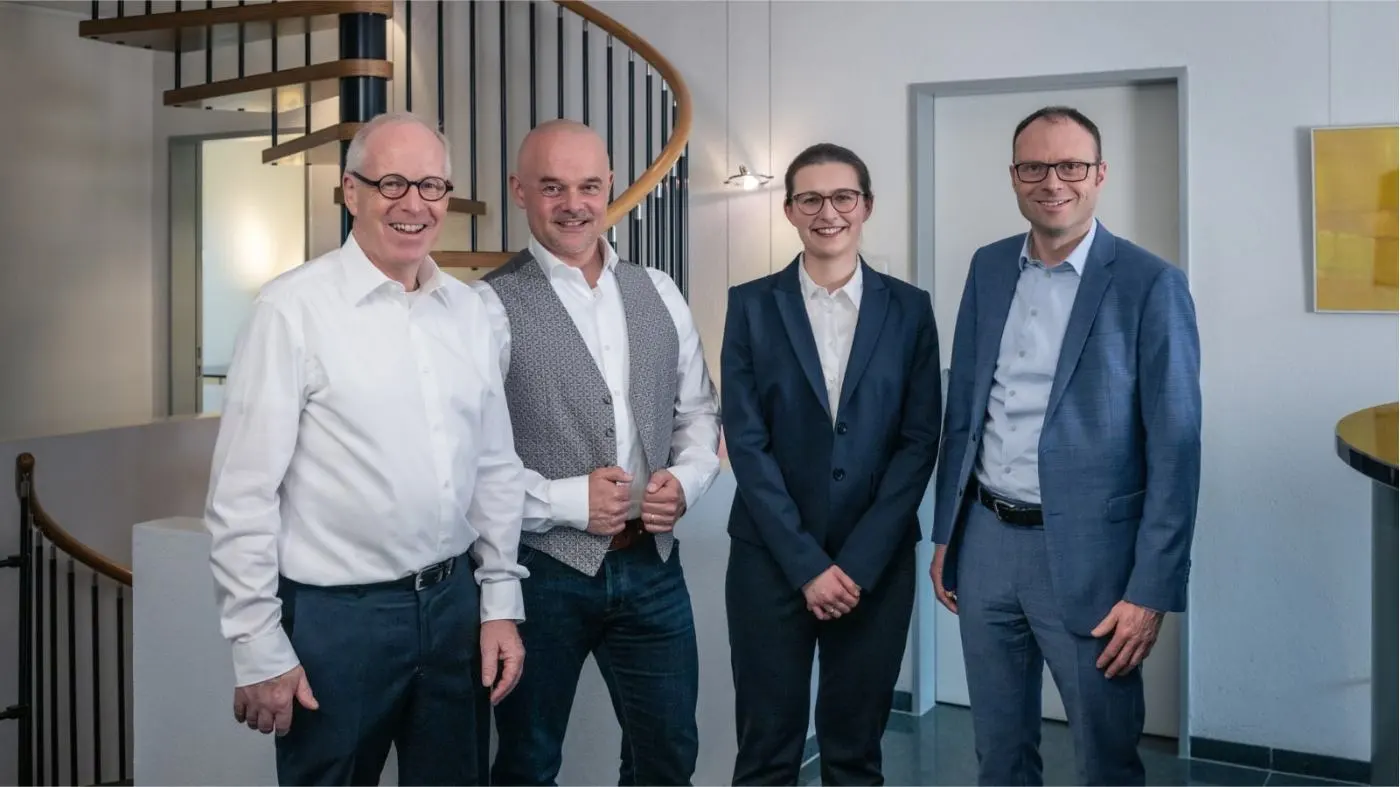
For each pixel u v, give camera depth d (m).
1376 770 2.35
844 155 2.41
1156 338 2.16
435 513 2.03
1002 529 2.30
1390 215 3.52
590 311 2.39
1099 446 2.19
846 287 2.44
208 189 6.06
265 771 2.70
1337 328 3.62
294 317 1.97
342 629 1.99
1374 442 2.19
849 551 2.35
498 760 2.38
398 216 2.00
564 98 4.80
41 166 5.48
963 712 4.28
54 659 4.17
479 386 2.12
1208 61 3.74
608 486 2.27
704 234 4.49
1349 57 3.57
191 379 5.97
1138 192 3.95
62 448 4.37
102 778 4.73
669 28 4.52
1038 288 2.29
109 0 5.24
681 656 2.42
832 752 2.46
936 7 4.10
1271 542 3.73
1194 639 3.85
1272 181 3.67
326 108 5.54
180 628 2.77
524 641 2.31
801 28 4.30
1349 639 3.65
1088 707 2.22
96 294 5.71
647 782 2.44
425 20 5.09
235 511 1.92
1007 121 4.12
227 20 4.09
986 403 2.34
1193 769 3.77
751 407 2.45
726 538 3.31
